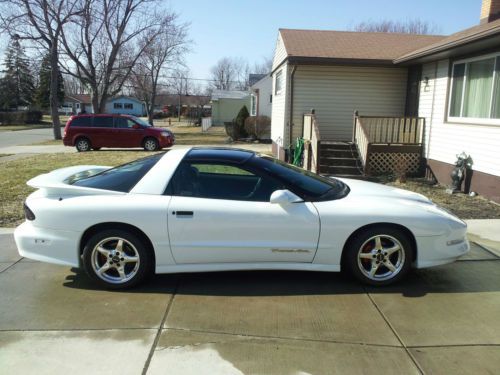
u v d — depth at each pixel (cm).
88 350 304
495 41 797
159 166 424
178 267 409
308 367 286
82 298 389
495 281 430
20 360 292
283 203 397
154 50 3253
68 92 9444
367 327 339
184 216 398
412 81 1270
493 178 838
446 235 415
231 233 402
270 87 3088
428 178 1123
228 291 405
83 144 1889
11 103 7075
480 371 283
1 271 453
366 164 1120
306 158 1178
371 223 405
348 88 1323
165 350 304
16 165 1330
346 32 1623
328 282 427
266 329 335
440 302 383
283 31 1555
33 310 364
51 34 2566
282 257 409
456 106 1001
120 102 7931
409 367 288
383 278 413
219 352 303
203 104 7081
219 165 423
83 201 404
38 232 408
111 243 408
